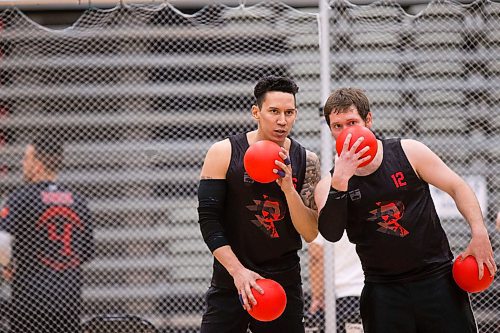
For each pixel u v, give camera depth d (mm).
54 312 15141
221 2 15102
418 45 17000
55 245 15273
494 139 17094
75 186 18016
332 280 14008
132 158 18094
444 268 10695
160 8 15141
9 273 15195
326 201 10227
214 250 11000
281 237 11430
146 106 18109
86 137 18125
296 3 14945
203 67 17781
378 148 10695
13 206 15273
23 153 17750
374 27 16594
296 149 11516
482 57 16875
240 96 17656
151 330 14281
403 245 10547
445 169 10602
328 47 14320
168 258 17641
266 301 10547
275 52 17281
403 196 10547
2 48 17609
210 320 11805
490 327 15375
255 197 11219
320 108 14266
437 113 17250
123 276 17297
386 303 10727
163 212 17922
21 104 17875
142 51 18031
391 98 17281
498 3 16078
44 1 14922
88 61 18078
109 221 17812
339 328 14969
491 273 10438
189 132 17969
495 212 16891
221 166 11242
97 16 16875
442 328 10500
